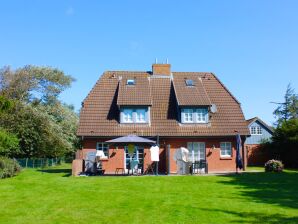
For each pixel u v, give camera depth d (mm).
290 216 12430
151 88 36281
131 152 29078
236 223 11484
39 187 19516
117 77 37062
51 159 53750
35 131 45188
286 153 40250
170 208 13773
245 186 20125
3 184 20906
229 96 36688
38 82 49719
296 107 68000
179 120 33562
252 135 56906
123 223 11539
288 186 20188
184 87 35562
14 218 12242
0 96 28906
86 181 22266
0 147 27531
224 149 33625
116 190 18438
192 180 22766
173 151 32750
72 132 52062
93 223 11578
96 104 34188
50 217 12398
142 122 32938
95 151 32031
